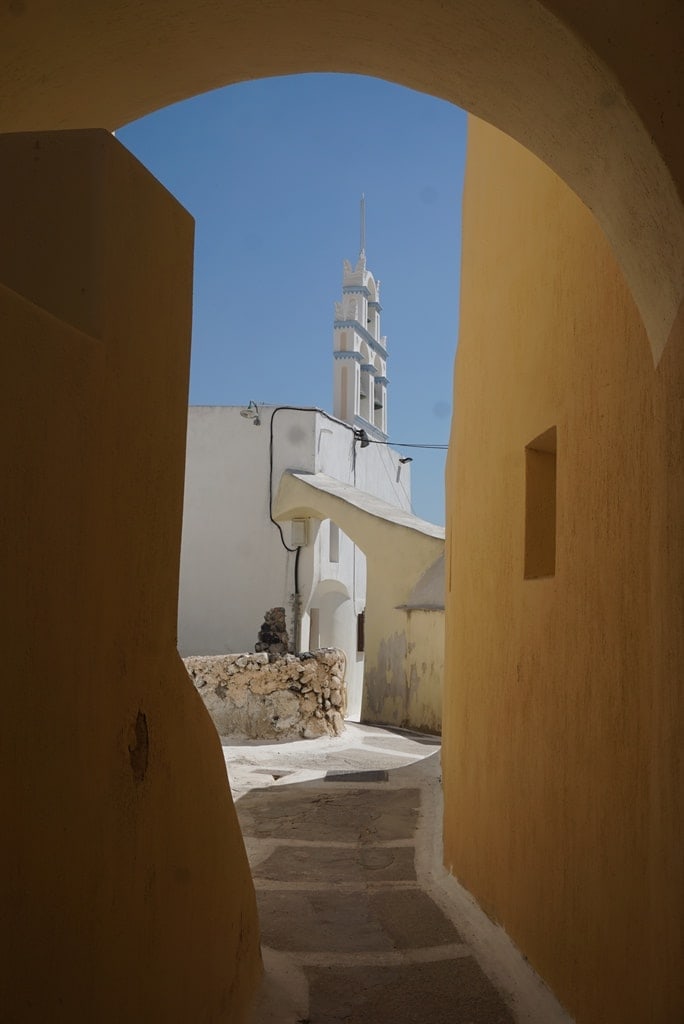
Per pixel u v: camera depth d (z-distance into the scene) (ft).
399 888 18.76
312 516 68.13
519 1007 12.50
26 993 5.80
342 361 96.02
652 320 9.05
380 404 106.52
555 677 12.86
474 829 18.04
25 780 5.92
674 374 8.05
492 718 16.90
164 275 9.00
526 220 15.90
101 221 7.40
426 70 10.48
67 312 7.37
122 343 7.87
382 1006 12.45
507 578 16.25
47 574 6.33
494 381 18.13
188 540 73.10
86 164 7.46
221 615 71.92
